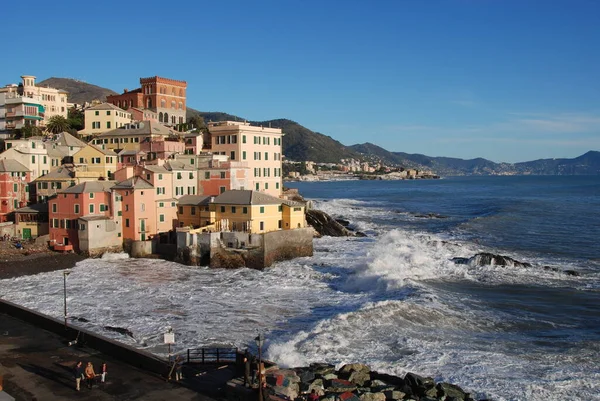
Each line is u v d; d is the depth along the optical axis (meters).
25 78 167.50
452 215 179.12
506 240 115.94
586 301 65.38
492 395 39.97
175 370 38.16
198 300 66.75
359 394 38.19
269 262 86.69
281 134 132.50
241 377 36.81
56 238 97.12
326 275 79.62
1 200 108.25
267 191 129.00
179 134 136.00
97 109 152.62
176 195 104.12
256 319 58.88
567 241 113.69
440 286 72.06
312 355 47.41
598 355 47.66
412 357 46.94
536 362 46.09
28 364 40.38
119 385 36.91
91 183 97.31
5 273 80.00
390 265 81.56
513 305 63.22
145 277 79.31
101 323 57.25
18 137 148.25
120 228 96.12
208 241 87.38
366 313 56.59
